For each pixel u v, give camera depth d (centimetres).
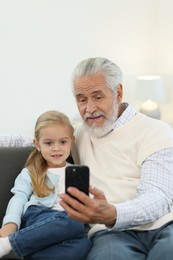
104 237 119
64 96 327
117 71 137
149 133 133
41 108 324
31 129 322
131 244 115
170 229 117
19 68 315
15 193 138
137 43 343
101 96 134
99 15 331
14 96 317
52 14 318
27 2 311
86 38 329
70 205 102
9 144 162
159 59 346
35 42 317
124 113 140
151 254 108
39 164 144
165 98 329
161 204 117
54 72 324
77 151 149
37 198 136
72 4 322
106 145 138
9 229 125
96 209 101
